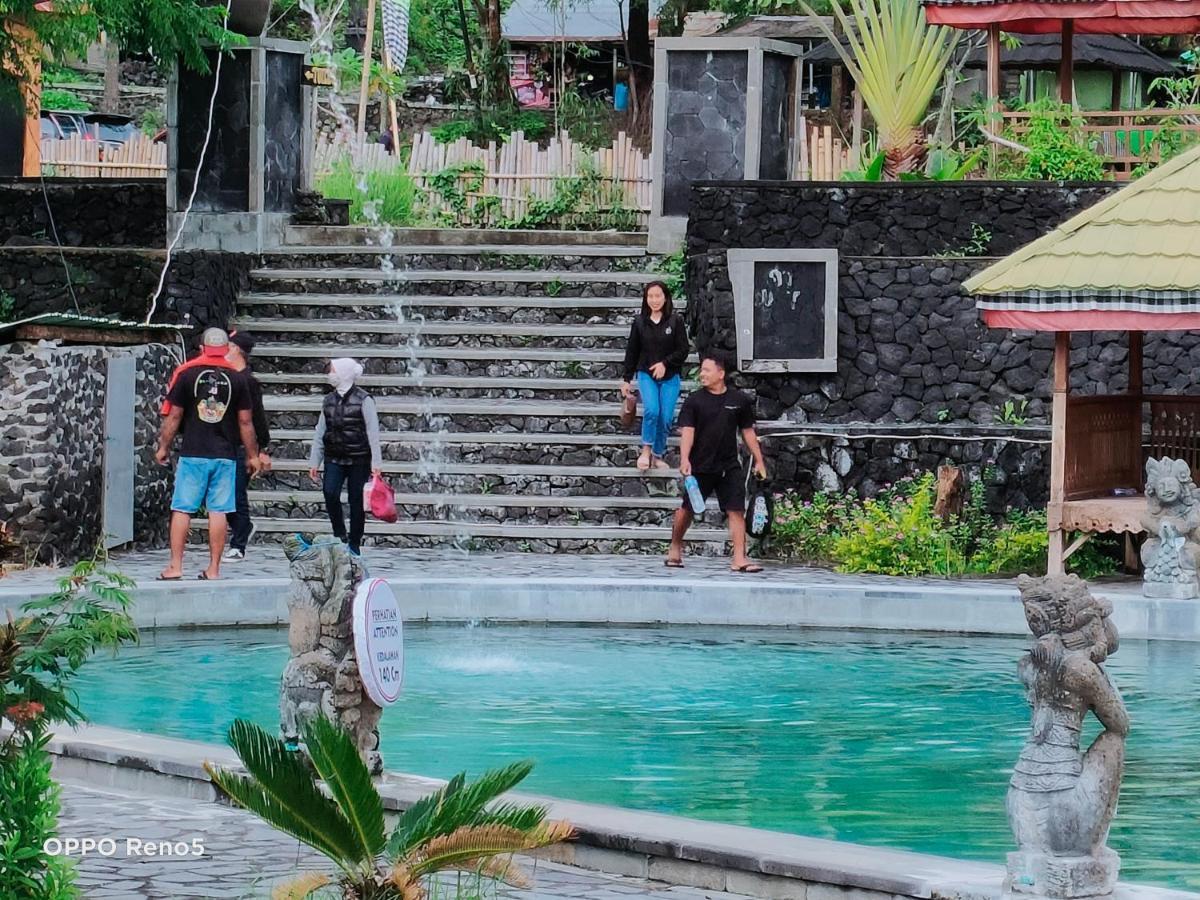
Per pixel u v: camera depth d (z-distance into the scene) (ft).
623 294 98.68
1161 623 65.46
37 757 26.76
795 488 85.25
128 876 32.48
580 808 35.86
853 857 32.24
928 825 39.32
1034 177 96.48
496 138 179.01
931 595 67.51
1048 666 30.45
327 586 38.75
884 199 90.99
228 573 73.77
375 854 27.17
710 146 99.50
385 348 95.30
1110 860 30.42
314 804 27.07
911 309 89.86
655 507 85.56
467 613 69.62
